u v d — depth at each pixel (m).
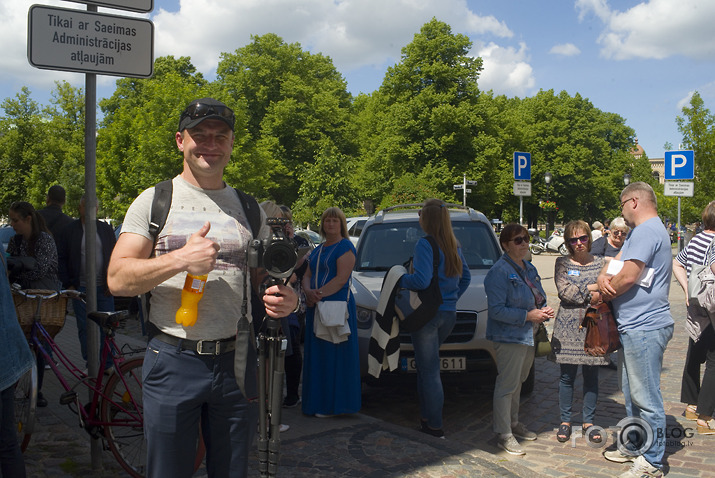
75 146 42.69
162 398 2.15
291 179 42.84
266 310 2.16
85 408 3.80
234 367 2.17
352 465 3.87
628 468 4.20
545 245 31.98
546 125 49.09
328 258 4.90
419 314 4.36
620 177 57.75
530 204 51.81
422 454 4.07
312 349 4.90
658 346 3.91
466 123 36.84
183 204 2.22
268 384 2.23
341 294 4.82
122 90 44.12
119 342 7.29
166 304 2.16
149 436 2.19
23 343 2.81
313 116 44.16
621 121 65.44
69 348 7.41
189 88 31.31
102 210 34.50
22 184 42.62
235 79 44.66
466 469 3.83
